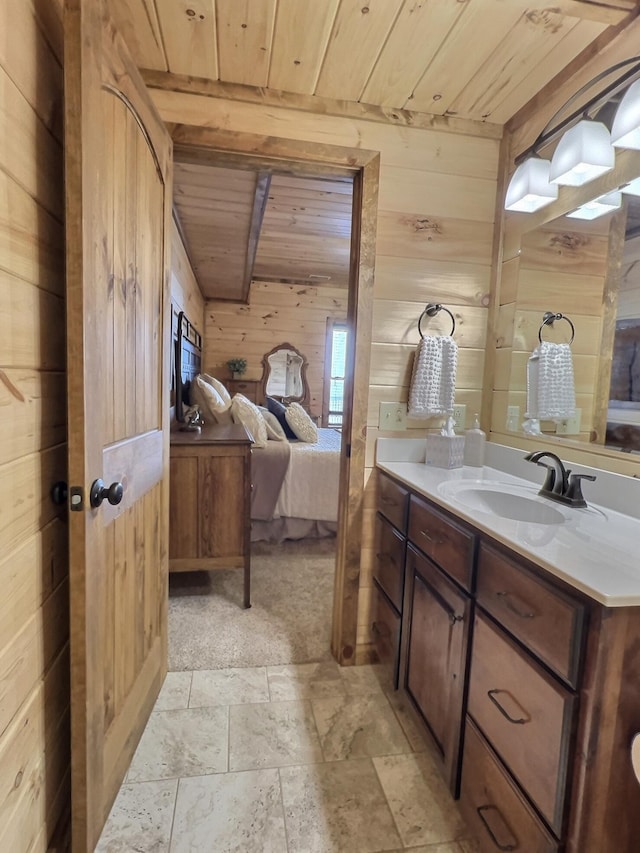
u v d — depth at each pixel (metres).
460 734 1.19
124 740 1.28
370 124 1.72
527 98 1.65
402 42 1.37
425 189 1.80
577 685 0.80
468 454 1.84
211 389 3.22
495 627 1.05
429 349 1.81
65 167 0.86
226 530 2.29
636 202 1.29
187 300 3.70
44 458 0.95
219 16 1.28
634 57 1.18
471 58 1.44
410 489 1.55
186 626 2.12
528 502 1.43
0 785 0.77
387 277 1.81
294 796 1.27
